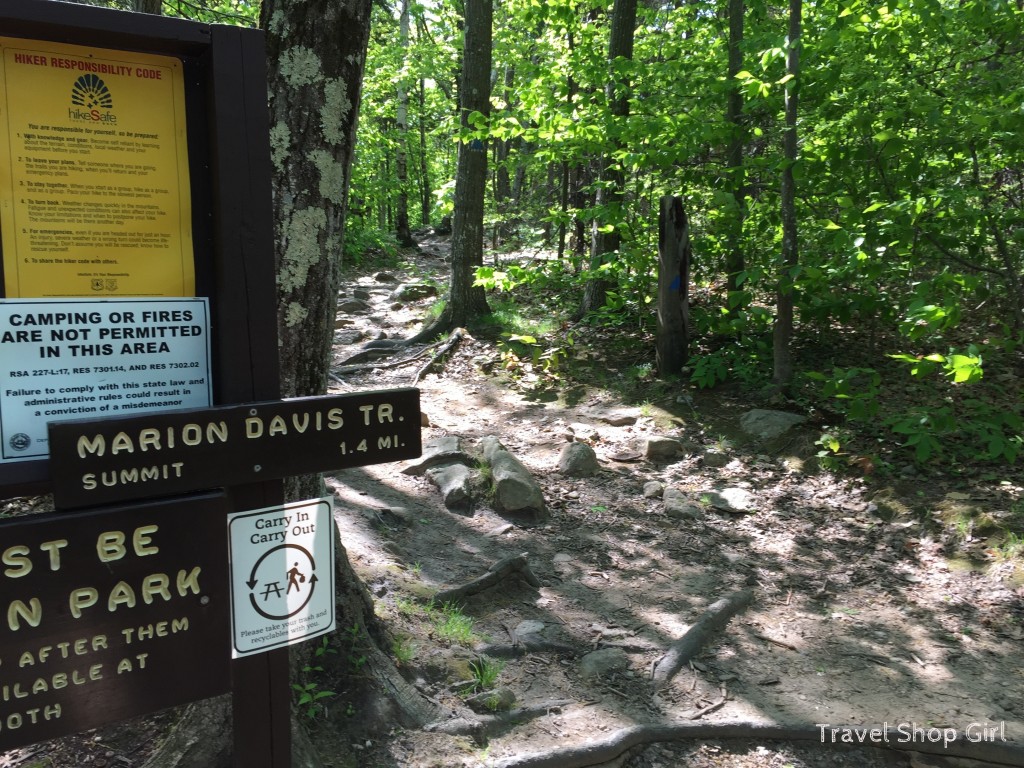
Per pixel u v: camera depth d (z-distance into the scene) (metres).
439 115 24.97
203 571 1.92
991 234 6.74
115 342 1.89
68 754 2.89
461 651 3.94
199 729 2.81
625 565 5.25
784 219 7.31
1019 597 4.68
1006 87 6.27
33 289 1.79
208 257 2.00
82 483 1.74
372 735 3.19
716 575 5.13
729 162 8.60
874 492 6.02
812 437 6.86
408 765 3.09
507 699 3.63
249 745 2.12
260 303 2.03
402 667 3.61
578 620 4.53
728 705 3.77
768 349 8.58
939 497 5.76
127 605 1.83
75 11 1.71
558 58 10.20
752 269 7.33
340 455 2.11
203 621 1.94
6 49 1.72
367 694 3.30
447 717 3.39
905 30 6.72
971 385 7.27
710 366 8.09
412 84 19.75
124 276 1.89
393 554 4.95
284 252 3.01
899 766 3.48
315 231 3.05
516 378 8.97
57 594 1.75
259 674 2.11
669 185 9.55
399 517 5.51
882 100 6.46
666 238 8.39
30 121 1.76
